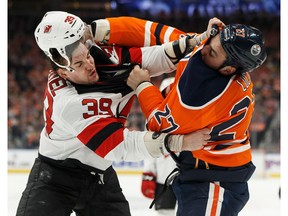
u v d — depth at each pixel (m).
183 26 14.05
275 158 8.88
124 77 2.54
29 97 12.00
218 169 2.44
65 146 2.62
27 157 8.89
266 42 13.89
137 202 6.38
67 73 2.47
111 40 2.69
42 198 2.61
